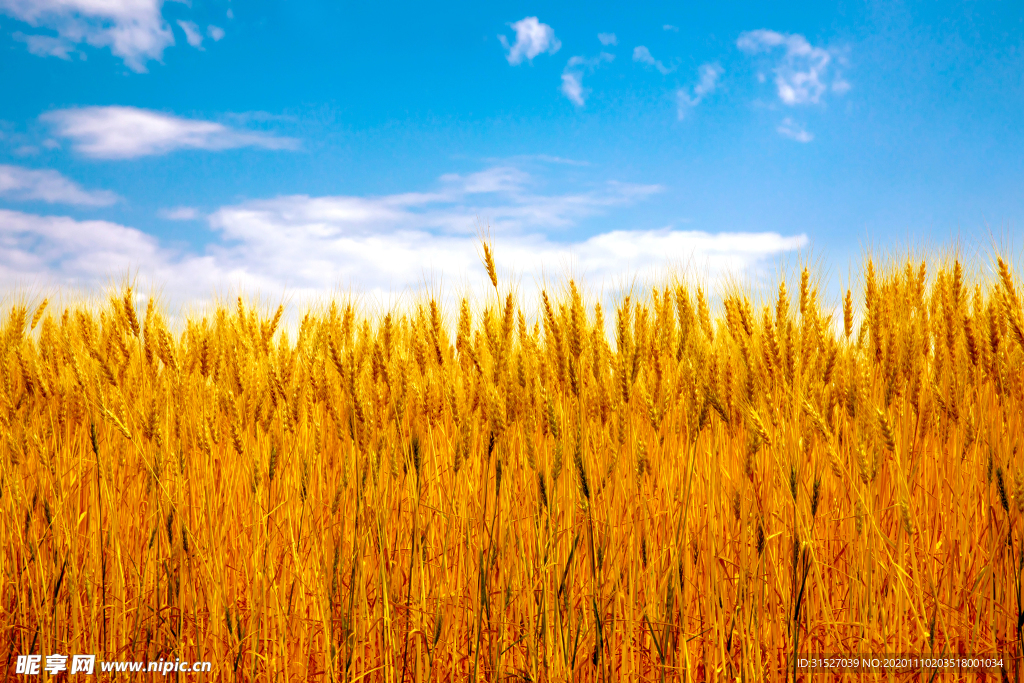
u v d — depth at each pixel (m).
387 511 4.09
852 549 3.58
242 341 4.84
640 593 3.75
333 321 4.85
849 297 4.49
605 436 3.94
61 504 4.35
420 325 4.73
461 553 4.04
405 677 3.88
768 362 3.68
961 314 4.20
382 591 3.84
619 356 3.87
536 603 3.79
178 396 4.52
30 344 5.16
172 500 4.18
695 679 3.58
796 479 3.38
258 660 3.88
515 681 3.74
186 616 3.99
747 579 3.47
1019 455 3.84
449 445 4.39
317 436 4.46
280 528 4.29
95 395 4.32
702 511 3.79
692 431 3.62
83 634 4.07
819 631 3.61
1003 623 3.59
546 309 4.22
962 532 3.76
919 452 3.96
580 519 3.91
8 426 4.62
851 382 3.66
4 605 4.26
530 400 4.08
